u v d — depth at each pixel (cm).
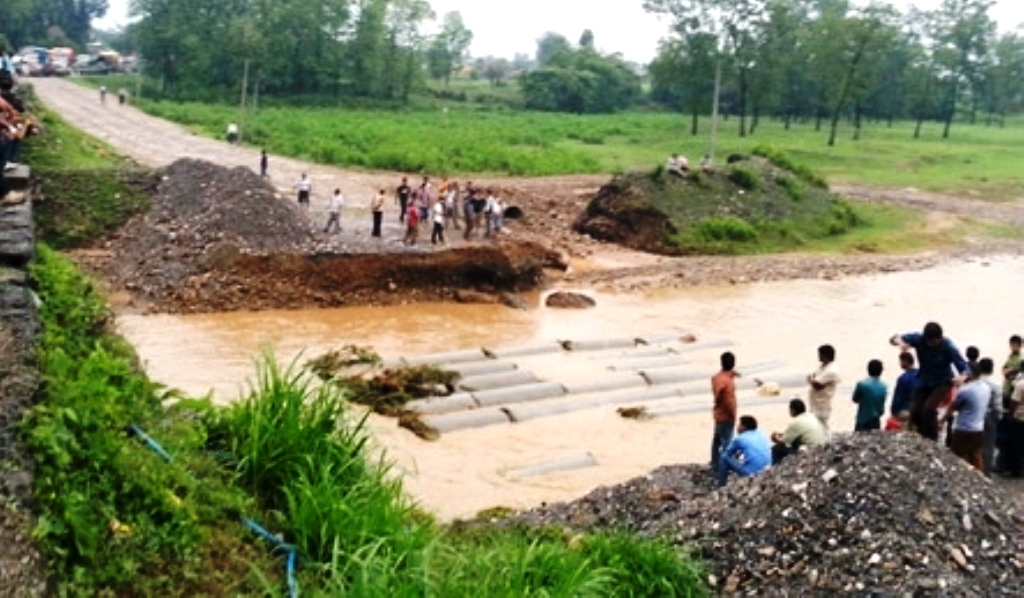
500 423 1719
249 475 772
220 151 4991
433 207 3312
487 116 8856
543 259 2958
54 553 566
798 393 2005
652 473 1311
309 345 2128
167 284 2431
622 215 3766
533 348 2206
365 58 9500
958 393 1260
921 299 3048
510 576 690
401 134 6009
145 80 9138
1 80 2505
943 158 6656
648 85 13550
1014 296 3161
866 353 2369
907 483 898
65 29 12350
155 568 615
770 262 3497
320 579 674
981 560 847
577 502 1213
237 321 2300
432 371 1861
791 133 8206
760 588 844
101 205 2841
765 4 7744
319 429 800
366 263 2583
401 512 752
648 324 2559
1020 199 5375
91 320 1038
